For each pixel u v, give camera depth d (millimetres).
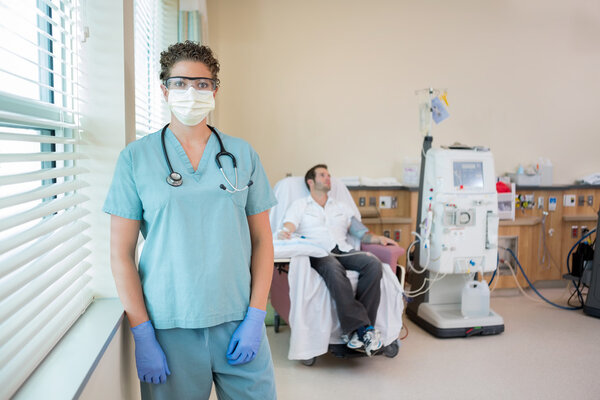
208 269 1257
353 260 2791
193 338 1278
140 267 1299
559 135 4348
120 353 1333
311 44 3967
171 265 1252
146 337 1224
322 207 3230
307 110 4000
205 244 1261
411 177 3977
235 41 3896
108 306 1406
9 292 898
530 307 3695
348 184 3881
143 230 1358
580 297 3691
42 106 1208
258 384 1354
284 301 2928
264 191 1428
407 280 3693
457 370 2633
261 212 1426
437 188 3086
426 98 4117
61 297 1218
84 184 1391
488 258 3133
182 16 2842
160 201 1229
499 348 2932
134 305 1226
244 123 3959
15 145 1136
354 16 3994
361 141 4074
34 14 1217
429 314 3197
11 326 926
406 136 4121
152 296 1261
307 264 2623
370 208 3850
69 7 1343
